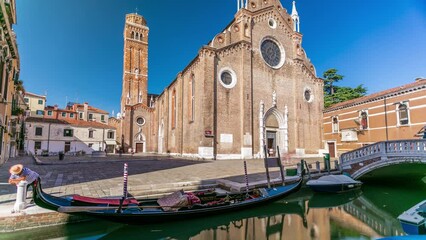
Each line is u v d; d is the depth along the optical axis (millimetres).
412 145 13195
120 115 55875
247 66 28453
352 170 16656
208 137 25125
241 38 29047
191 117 28703
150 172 15203
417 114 20875
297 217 9828
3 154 18422
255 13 30688
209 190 10711
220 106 26578
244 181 12500
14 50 18797
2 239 6426
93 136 45312
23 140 37000
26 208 7148
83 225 7488
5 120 17891
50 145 40812
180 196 8352
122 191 9578
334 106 31516
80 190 9664
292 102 32188
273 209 10586
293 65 33250
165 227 7680
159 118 47469
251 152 27172
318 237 7637
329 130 32219
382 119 24203
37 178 6762
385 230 8531
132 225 7496
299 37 34312
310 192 13953
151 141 50844
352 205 12016
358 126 27031
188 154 29156
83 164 20578
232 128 26984
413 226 6359
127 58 54750
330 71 45625
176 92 35812
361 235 7922
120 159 26672
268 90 30281
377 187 16453
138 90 54781
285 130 30531
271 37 31922
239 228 8383
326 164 16859
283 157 26391
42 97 51031
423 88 20500
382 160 14773
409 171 16250
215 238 7414
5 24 13867
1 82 14719
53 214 7164
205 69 25734
